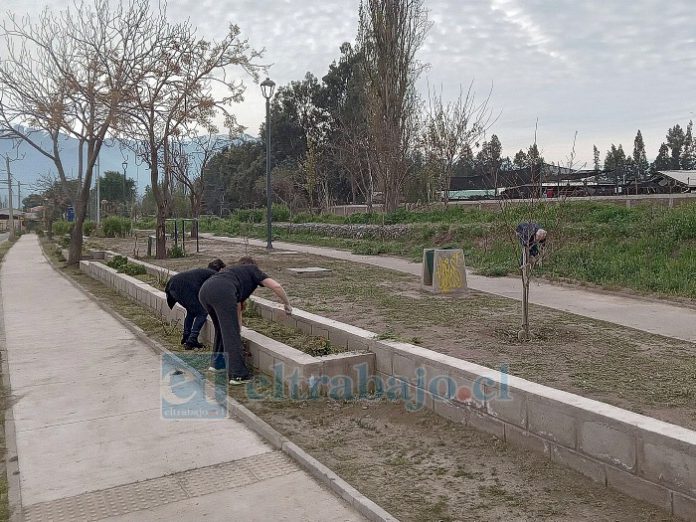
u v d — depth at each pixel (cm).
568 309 907
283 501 387
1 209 10125
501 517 354
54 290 1513
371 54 2767
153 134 2045
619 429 366
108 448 477
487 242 1664
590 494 372
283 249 2295
